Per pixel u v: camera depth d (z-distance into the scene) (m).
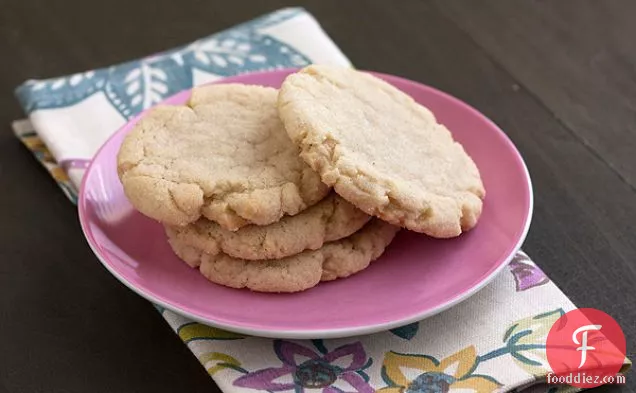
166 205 0.38
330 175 0.38
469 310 0.39
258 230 0.39
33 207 0.45
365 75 0.43
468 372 0.37
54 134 0.47
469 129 0.45
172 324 0.39
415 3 0.59
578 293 0.41
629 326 0.40
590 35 0.56
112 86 0.50
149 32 0.58
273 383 0.37
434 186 0.40
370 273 0.40
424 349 0.38
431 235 0.39
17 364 0.39
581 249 0.43
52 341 0.40
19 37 0.57
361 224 0.40
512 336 0.38
